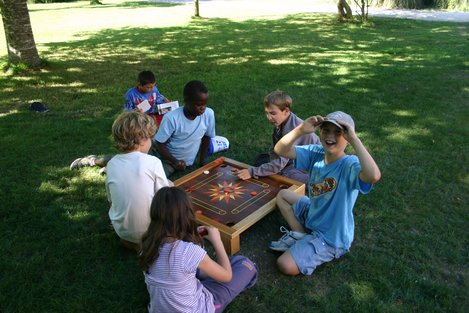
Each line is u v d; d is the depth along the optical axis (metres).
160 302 2.13
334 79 7.30
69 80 7.48
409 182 3.93
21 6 7.71
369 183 2.54
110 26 15.13
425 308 2.53
